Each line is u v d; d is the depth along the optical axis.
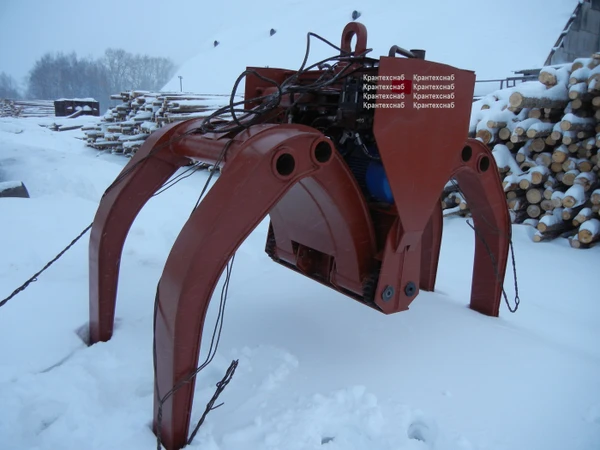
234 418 2.16
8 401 2.19
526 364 2.70
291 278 3.80
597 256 4.89
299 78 2.96
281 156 1.93
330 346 2.81
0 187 6.03
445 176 2.39
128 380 2.43
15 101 32.09
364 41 2.58
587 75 5.30
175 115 9.99
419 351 2.78
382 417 2.17
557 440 2.11
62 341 2.76
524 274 4.42
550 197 5.45
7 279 3.50
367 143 2.56
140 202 2.70
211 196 1.91
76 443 1.99
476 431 2.14
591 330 3.32
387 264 2.37
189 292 1.84
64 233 4.64
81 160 8.91
